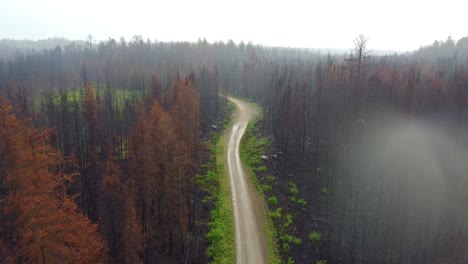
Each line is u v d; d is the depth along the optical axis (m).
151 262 36.09
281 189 52.53
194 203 43.38
